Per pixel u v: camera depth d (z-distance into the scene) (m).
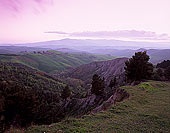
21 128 11.52
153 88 22.58
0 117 12.12
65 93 64.12
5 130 10.79
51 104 68.69
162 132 8.60
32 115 15.73
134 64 30.33
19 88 17.67
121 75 66.12
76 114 39.91
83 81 150.88
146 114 11.59
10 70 117.56
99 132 8.80
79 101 49.56
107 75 132.75
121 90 22.61
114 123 10.23
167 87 24.00
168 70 42.00
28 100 15.83
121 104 14.96
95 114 12.54
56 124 10.41
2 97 13.70
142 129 9.07
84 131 8.97
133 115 11.71
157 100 16.03
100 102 38.00
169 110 12.49
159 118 10.77
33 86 97.31
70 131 8.98
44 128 9.57
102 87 44.03
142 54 31.00
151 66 31.03
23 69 137.38
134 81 32.34
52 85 118.31
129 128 9.31
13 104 14.10
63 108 51.50
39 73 148.62
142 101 15.90
